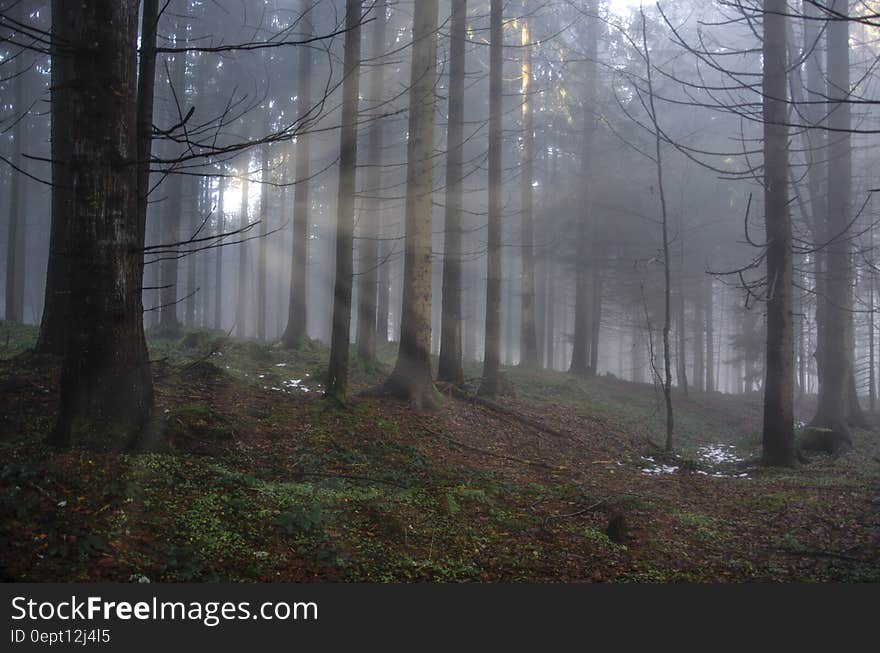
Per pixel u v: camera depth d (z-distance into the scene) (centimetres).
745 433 2372
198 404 1052
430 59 1447
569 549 831
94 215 770
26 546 574
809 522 1000
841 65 2017
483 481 1087
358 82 1248
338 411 1239
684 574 774
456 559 754
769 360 1550
